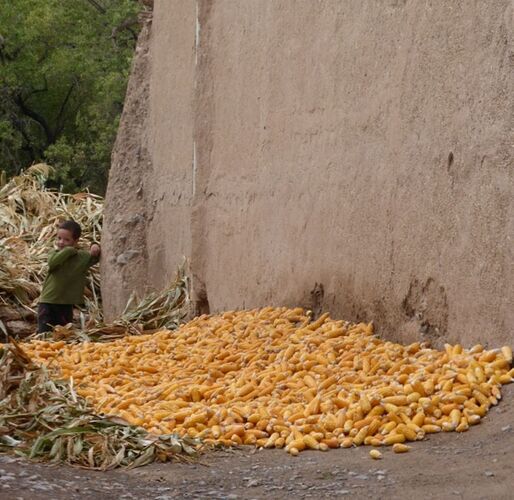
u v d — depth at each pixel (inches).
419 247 303.7
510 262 260.8
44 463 230.8
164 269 536.7
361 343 312.2
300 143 382.0
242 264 430.6
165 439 242.7
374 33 331.3
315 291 370.0
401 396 253.6
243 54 432.1
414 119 307.0
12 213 642.8
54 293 509.0
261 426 255.3
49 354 366.3
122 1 1323.8
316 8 370.3
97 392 301.6
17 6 1286.9
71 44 1344.7
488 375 258.7
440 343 294.4
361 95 339.9
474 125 276.7
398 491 204.8
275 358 316.2
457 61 285.0
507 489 199.5
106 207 574.6
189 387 290.0
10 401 261.3
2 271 580.1
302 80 380.8
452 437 240.5
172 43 524.1
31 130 1384.1
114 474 226.1
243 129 432.1
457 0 285.4
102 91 1254.3
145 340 383.6
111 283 565.3
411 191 307.9
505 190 263.1
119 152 573.0
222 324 383.6
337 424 249.6
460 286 283.1
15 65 1285.7
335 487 210.8
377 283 328.5
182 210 505.7
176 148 515.8
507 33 263.6
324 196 363.6
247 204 426.3
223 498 206.4
